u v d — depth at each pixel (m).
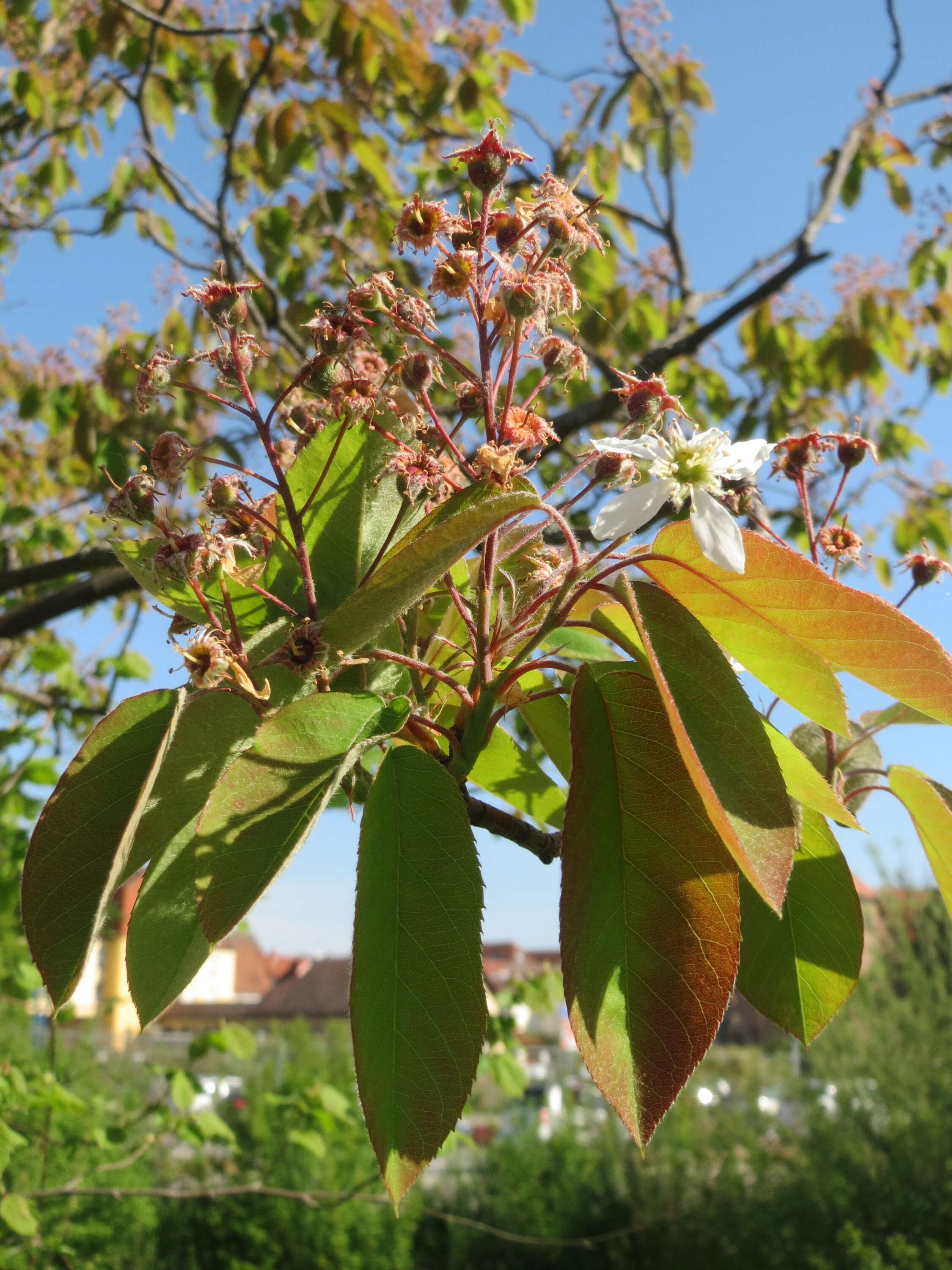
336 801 0.19
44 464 1.08
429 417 0.19
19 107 0.94
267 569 0.18
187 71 0.86
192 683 0.16
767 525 0.22
